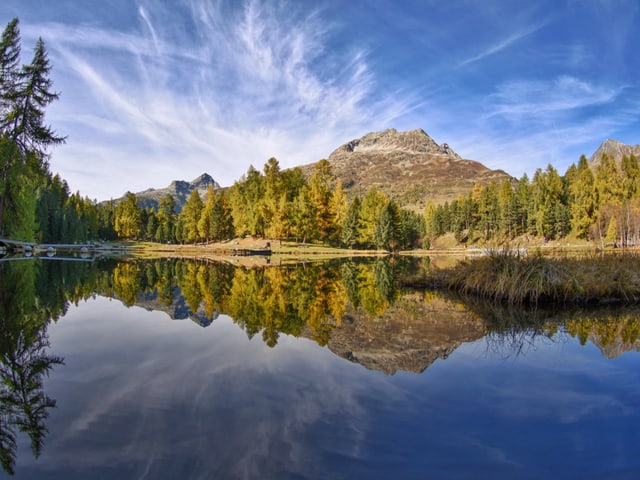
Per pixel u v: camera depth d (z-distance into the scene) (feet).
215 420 9.11
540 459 7.54
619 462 7.42
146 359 14.40
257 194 183.32
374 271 62.49
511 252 33.37
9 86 66.18
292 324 21.17
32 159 67.67
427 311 25.29
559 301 27.84
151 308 26.55
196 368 13.26
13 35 66.39
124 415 9.38
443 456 7.59
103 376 12.43
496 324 21.01
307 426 8.81
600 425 9.00
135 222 247.09
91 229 216.13
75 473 6.86
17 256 83.92
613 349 16.01
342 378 12.23
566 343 16.99
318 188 166.30
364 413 9.55
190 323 21.44
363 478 6.68
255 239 169.99
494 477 6.86
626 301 27.89
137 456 7.45
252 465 7.12
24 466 7.09
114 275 51.42
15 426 8.81
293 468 7.03
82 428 8.70
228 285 40.98
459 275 36.96
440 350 15.81
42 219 139.44
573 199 204.44
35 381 11.91
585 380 12.19
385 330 19.52
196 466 7.11
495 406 10.08
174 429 8.63
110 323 21.44
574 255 36.14
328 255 137.80
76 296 31.73
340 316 23.65
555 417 9.43
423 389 11.30
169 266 71.67
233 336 18.28
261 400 10.38
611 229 155.53
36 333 18.83
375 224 173.06
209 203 191.31
